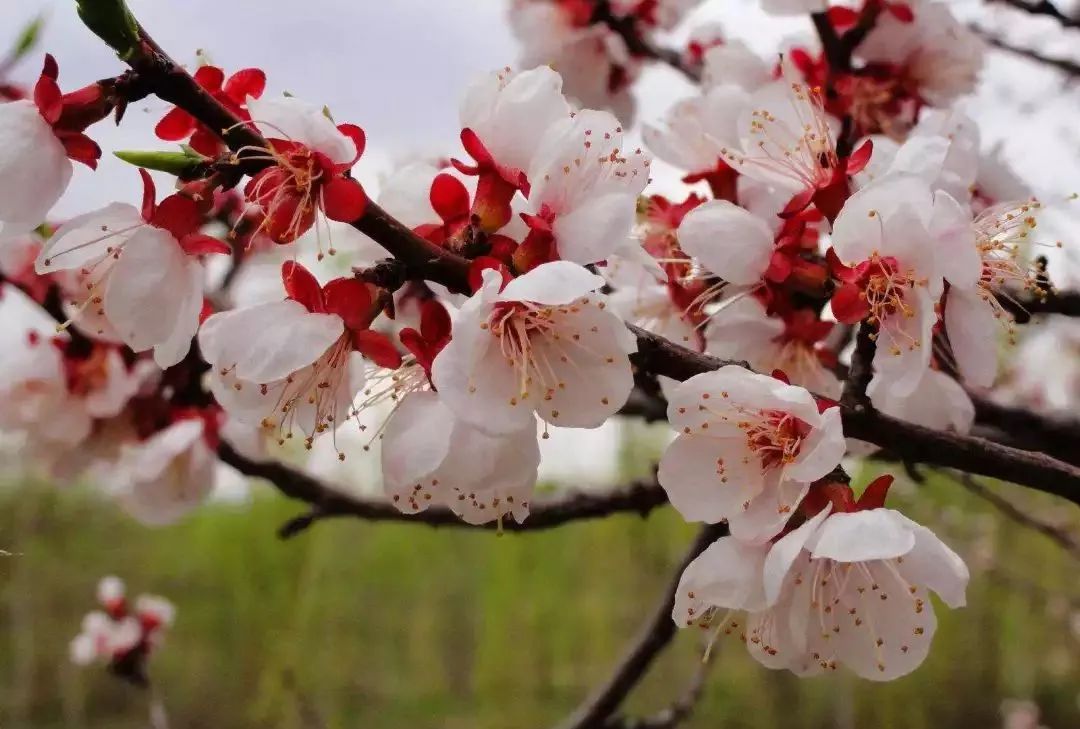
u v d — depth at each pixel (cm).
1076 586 114
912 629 30
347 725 131
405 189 30
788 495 29
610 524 136
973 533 99
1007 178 34
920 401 32
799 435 29
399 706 138
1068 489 30
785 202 32
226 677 133
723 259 31
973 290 31
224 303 36
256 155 29
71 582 142
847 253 30
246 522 135
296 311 29
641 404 43
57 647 139
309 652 131
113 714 140
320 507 40
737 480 30
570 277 28
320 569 137
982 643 134
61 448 40
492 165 29
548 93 30
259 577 132
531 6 48
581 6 47
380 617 143
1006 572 100
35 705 136
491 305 29
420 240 29
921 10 36
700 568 29
